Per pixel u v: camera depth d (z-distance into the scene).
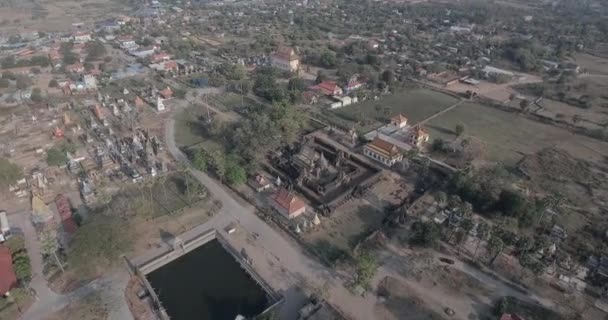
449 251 114.50
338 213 131.12
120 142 174.62
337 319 93.19
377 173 149.12
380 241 117.88
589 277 105.25
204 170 153.38
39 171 153.88
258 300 102.75
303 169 144.62
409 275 106.50
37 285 103.06
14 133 186.12
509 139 182.88
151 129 190.75
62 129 189.62
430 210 131.75
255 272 107.25
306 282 104.50
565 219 127.69
